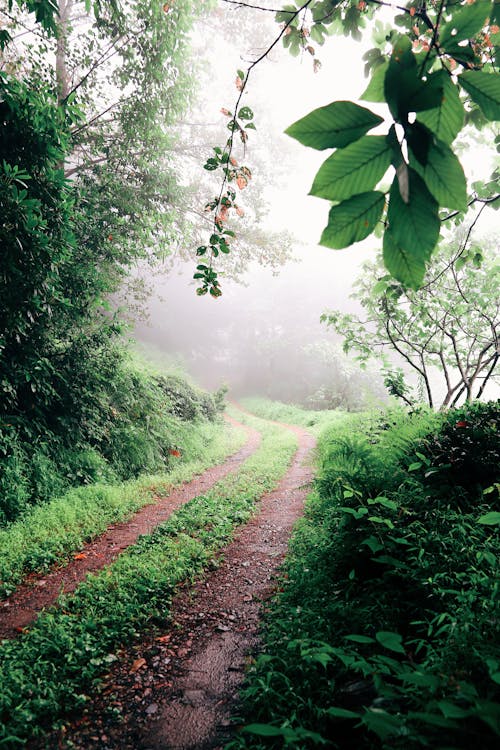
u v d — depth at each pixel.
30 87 7.59
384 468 4.47
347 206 0.67
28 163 6.75
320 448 10.95
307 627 3.05
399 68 0.63
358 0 2.03
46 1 4.98
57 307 7.79
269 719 2.38
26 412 7.69
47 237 6.44
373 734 2.02
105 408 9.37
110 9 9.34
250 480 9.02
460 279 7.69
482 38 1.55
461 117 0.65
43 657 3.14
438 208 0.65
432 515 3.78
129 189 10.67
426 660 2.21
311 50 2.06
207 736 2.46
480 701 1.38
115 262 11.32
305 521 5.71
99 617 3.72
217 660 3.19
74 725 2.61
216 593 4.27
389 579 3.30
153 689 2.92
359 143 0.65
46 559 5.06
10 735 2.43
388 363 8.69
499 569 2.91
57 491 7.18
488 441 4.26
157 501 8.05
